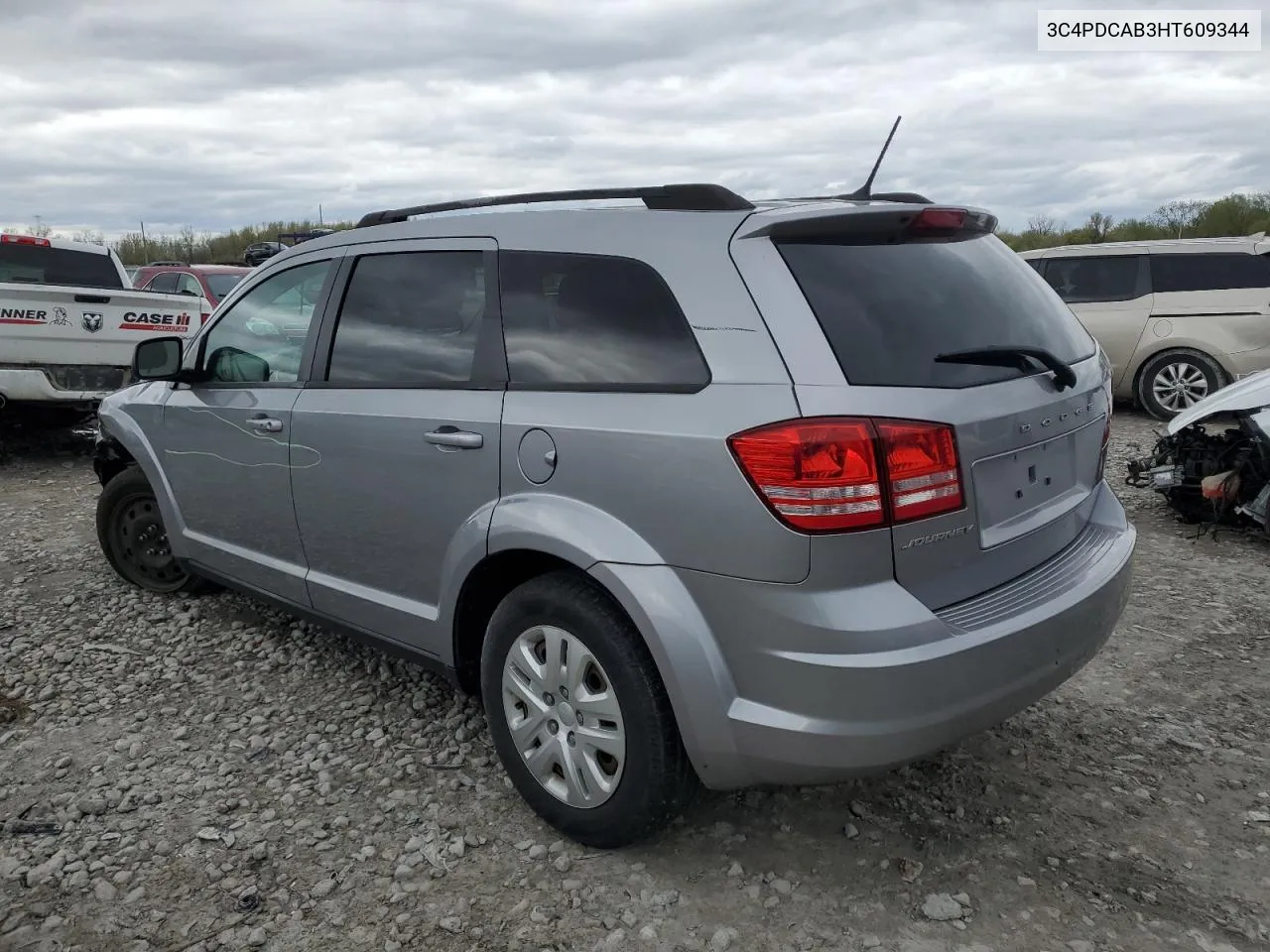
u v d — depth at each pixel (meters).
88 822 3.03
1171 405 9.70
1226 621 4.54
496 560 2.96
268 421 3.73
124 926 2.57
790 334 2.39
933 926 2.53
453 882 2.73
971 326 2.65
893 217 2.63
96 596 5.09
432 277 3.26
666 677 2.49
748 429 2.35
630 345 2.67
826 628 2.29
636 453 2.54
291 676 4.09
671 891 2.67
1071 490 2.97
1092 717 3.62
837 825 2.96
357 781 3.25
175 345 4.21
